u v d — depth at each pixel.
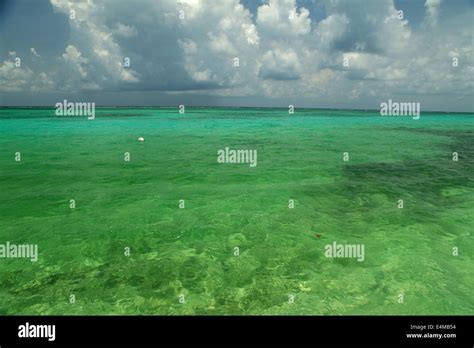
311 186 16.59
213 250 9.93
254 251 9.88
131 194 15.09
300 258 9.46
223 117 81.50
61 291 7.88
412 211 13.04
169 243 10.35
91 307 7.32
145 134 38.59
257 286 8.13
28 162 21.47
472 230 11.26
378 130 47.84
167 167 20.67
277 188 16.19
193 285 8.16
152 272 8.71
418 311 7.21
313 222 11.99
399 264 9.08
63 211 12.86
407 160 23.69
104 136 35.81
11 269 8.72
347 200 14.40
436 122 70.81
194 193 15.31
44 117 66.31
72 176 18.16
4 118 61.31
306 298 7.66
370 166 21.45
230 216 12.53
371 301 7.57
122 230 11.22
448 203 14.03
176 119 69.62
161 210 13.10
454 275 8.58
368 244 10.30
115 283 8.21
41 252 9.65
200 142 32.19
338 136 38.81
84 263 9.11
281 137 37.22
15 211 12.77
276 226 11.66
